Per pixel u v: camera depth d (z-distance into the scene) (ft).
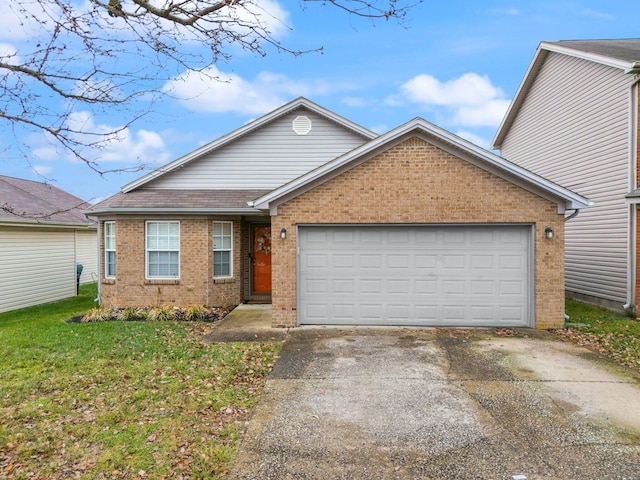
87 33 13.57
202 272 38.68
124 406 16.44
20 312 39.50
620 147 35.70
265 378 19.67
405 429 14.61
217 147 42.55
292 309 30.14
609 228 37.27
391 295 30.37
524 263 29.68
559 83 45.75
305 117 42.75
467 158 29.19
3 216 39.06
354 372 20.39
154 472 12.07
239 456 12.94
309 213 29.99
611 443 13.58
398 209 29.66
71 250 50.42
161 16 14.07
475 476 11.84
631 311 34.22
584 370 20.51
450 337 26.89
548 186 28.30
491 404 16.58
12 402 16.92
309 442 13.78
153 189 42.86
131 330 29.58
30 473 12.05
